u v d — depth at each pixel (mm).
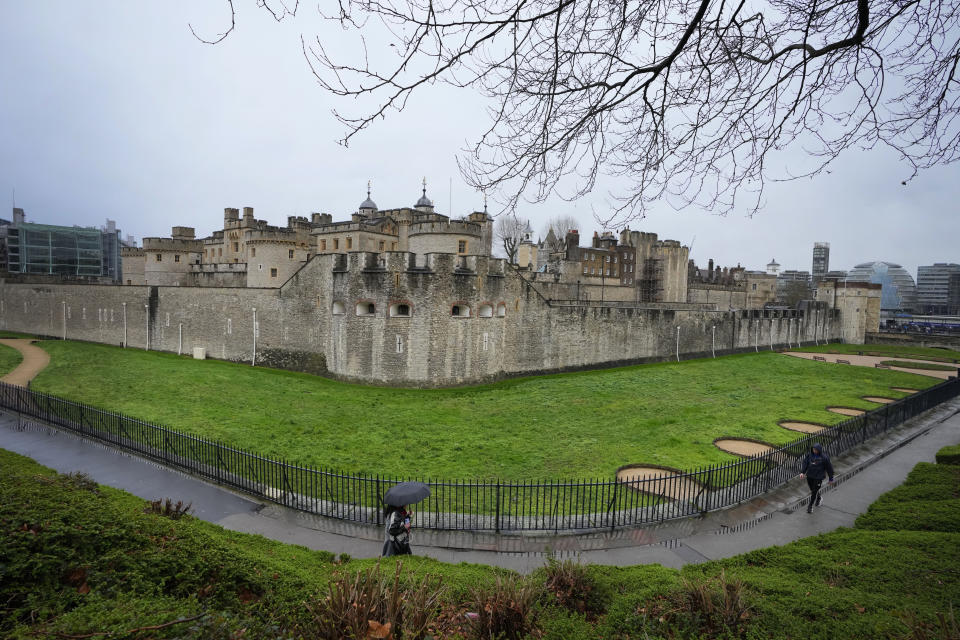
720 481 16422
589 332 43312
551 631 6785
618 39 5996
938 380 40844
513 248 76688
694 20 5477
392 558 9922
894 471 17578
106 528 7480
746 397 32406
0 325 62656
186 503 14203
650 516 13836
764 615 7180
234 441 20297
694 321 52719
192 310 44375
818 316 70312
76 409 22516
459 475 17328
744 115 6547
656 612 7344
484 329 35469
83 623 4996
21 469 13414
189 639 4945
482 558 11539
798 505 14734
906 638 6180
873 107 6184
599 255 71375
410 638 5613
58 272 94312
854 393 34312
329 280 35688
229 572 7309
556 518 12938
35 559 6320
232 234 62656
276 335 39250
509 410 27625
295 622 6332
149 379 32281
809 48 5793
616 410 27984
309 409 26531
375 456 19281
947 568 9070
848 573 9078
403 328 33125
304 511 13914
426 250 39531
